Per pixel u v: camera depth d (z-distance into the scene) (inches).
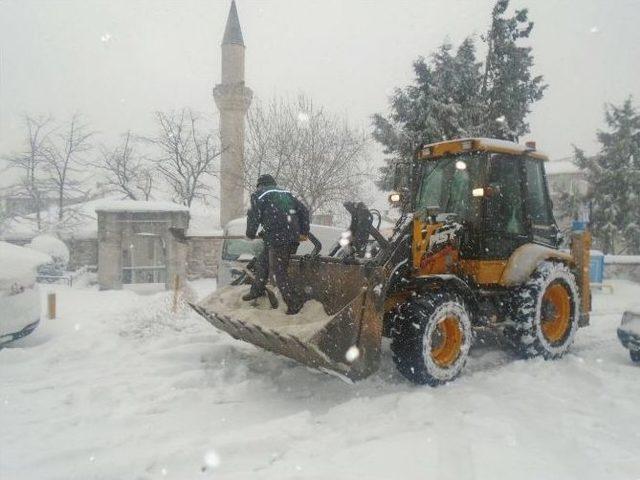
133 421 157.8
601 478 119.3
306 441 141.7
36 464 129.9
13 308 231.0
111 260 688.4
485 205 217.9
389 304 193.2
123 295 542.6
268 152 747.4
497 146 221.5
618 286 526.9
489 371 207.8
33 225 1123.3
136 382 192.5
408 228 194.5
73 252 797.9
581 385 190.1
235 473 124.0
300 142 751.1
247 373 204.4
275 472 123.7
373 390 185.3
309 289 196.5
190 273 742.5
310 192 729.6
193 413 165.0
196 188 1064.8
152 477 123.3
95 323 295.1
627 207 854.5
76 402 174.2
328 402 175.5
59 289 678.5
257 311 191.0
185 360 223.1
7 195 1179.9
